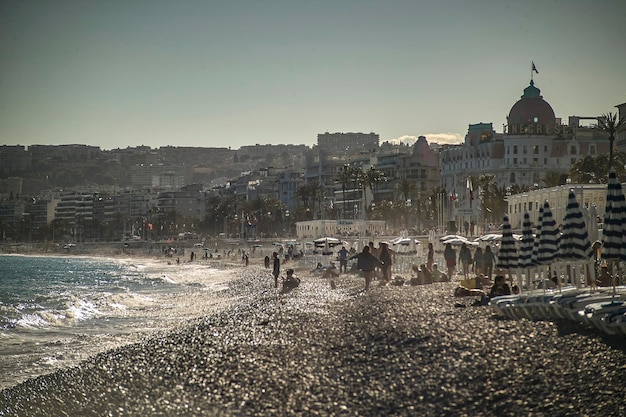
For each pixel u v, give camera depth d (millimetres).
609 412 17234
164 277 126688
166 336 37531
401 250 79062
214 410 22484
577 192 63562
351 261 81250
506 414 18172
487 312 30359
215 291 81312
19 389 27609
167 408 23578
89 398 25812
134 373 28766
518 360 21750
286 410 21188
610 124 112812
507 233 37719
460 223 126688
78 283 113500
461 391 20141
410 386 21281
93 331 46625
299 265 101750
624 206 26297
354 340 28234
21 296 75375
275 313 40625
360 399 20984
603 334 22938
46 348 39656
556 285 37188
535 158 199250
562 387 19078
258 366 26891
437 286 44438
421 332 27250
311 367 25453
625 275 37031
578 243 29188
